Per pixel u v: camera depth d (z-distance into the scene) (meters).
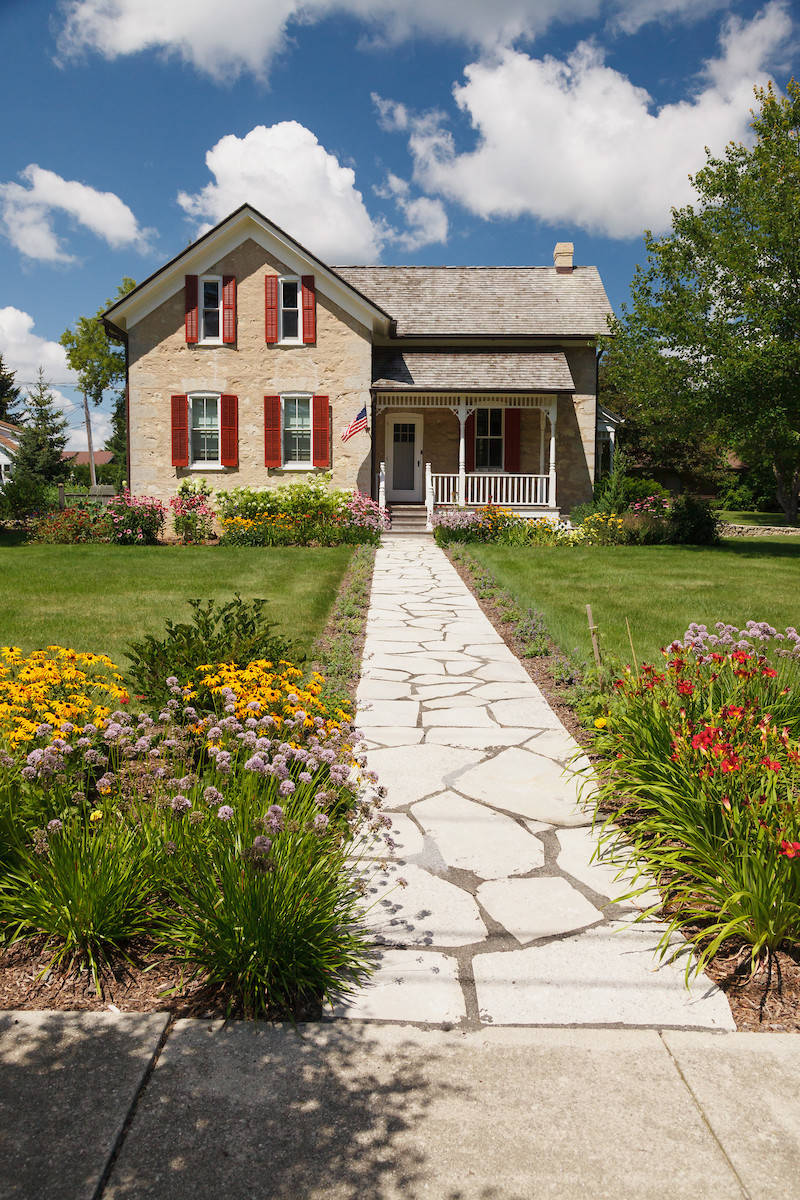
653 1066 2.58
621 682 5.66
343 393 20.94
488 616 10.29
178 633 5.68
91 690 5.62
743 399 17.41
